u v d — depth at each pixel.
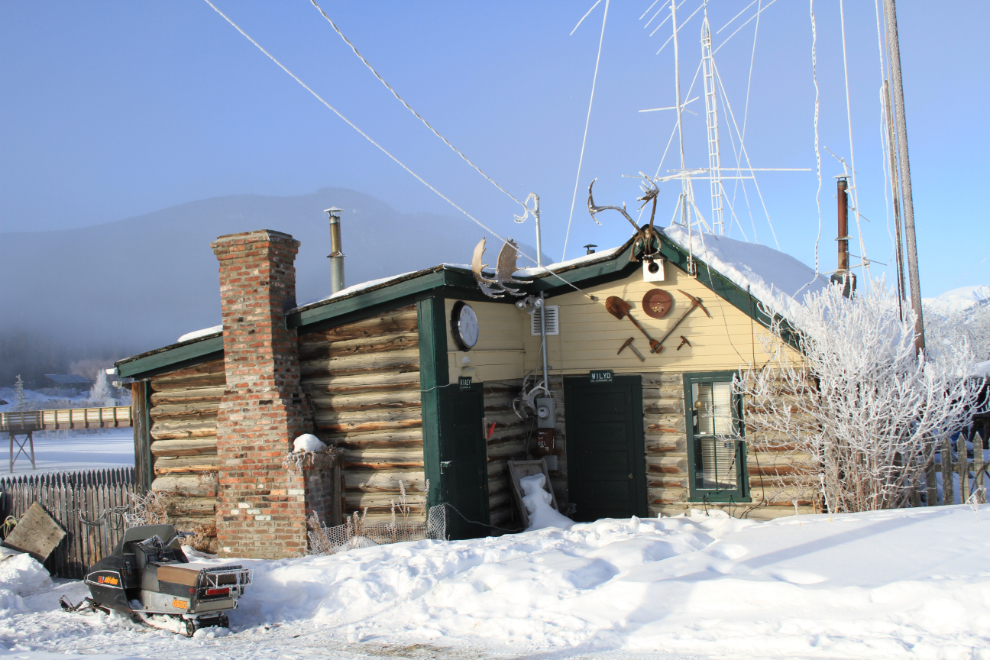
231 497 11.20
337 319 11.25
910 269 11.97
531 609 7.08
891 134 12.27
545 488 12.05
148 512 11.96
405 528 10.71
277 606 8.60
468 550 9.25
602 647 6.05
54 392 159.75
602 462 12.06
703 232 12.75
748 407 11.04
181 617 8.17
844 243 16.45
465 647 6.54
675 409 11.58
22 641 8.16
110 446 58.38
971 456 12.34
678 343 11.59
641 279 11.83
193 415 12.26
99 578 8.95
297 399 11.36
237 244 11.34
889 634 5.45
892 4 12.15
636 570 7.46
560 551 8.99
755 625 5.92
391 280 10.54
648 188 11.20
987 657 4.94
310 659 6.64
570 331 12.33
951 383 10.06
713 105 16.64
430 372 10.56
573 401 12.27
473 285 11.32
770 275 12.16
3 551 12.25
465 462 11.05
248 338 11.25
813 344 10.12
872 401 9.48
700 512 11.27
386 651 6.69
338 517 11.16
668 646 5.87
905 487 9.89
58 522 12.48
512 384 12.49
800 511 10.73
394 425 10.91
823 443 10.07
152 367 12.40
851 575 6.51
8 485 13.25
